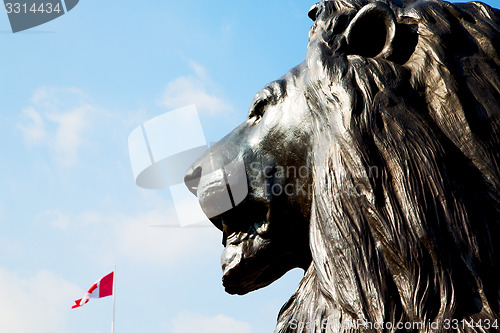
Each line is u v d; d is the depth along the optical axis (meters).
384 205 5.87
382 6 6.64
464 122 6.15
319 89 6.55
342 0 7.18
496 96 6.33
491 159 6.05
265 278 7.32
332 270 6.04
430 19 6.70
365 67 6.44
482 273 5.65
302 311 6.77
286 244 7.15
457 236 5.70
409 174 5.87
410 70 6.47
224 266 7.26
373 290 5.75
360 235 5.91
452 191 5.82
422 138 6.01
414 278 5.66
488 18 6.84
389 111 6.16
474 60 6.54
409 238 5.72
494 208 6.02
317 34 6.96
